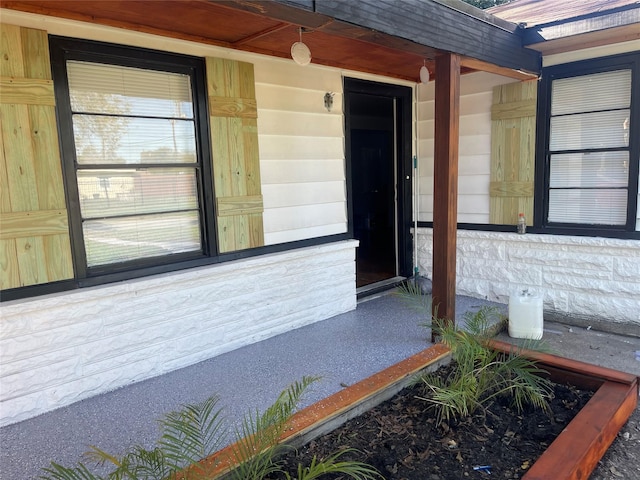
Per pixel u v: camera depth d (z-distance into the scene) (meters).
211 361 3.26
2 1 2.31
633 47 3.54
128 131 2.91
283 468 1.82
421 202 5.21
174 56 3.02
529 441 1.98
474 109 4.52
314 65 3.90
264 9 2.16
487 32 3.31
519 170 4.25
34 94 2.45
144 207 3.03
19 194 2.46
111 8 2.50
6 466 2.12
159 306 3.03
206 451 2.12
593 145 3.87
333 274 4.17
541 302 3.63
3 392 2.46
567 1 4.18
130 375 2.93
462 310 4.27
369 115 6.73
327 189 4.15
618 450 2.13
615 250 3.76
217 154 3.28
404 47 2.88
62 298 2.60
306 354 3.32
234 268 3.38
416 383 2.47
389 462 1.86
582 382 2.41
